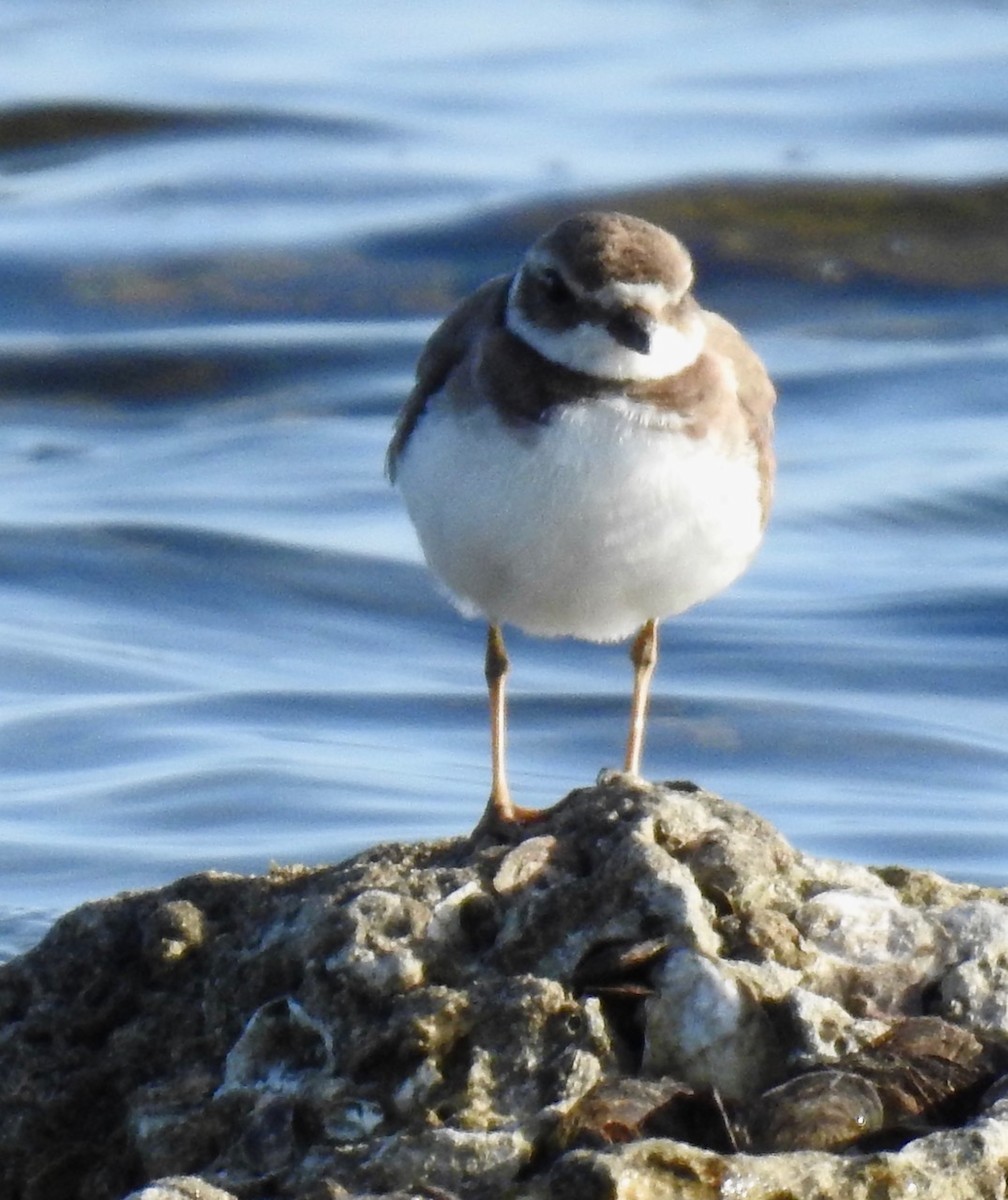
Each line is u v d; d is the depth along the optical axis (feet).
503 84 114.11
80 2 132.36
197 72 114.52
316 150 100.94
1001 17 127.03
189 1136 26.86
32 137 102.99
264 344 82.79
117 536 65.62
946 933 28.19
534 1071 26.14
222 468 73.15
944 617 59.88
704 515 31.58
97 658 57.26
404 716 53.67
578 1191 24.36
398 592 62.08
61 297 87.15
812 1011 26.84
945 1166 25.02
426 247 88.58
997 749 51.90
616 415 30.99
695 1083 26.43
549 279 31.45
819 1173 24.79
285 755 50.42
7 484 72.02
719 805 29.66
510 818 31.17
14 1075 28.73
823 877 29.22
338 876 28.81
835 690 55.52
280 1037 27.30
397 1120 26.09
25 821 46.68
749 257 87.71
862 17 126.82
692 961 26.76
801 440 74.90
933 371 80.43
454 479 31.65
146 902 29.81
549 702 54.44
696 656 57.47
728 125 105.19
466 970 27.32
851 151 99.04
